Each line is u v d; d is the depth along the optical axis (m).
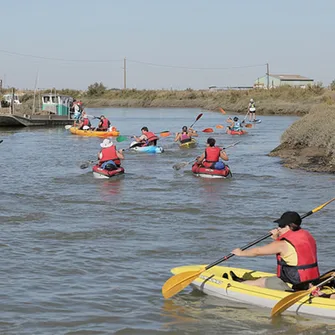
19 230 13.53
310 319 8.44
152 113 83.69
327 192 18.45
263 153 29.67
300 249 8.73
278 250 8.88
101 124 43.47
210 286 9.39
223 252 11.89
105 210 15.84
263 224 14.29
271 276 9.51
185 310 8.87
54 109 57.66
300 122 30.28
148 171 23.33
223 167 21.66
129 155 28.78
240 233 13.41
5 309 8.80
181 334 8.05
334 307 8.36
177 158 27.67
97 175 21.59
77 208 16.09
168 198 17.58
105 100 119.06
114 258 11.41
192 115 76.19
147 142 30.14
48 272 10.53
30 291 9.56
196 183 20.39
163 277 10.33
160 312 8.80
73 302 9.12
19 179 21.31
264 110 78.50
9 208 16.02
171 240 12.77
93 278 10.24
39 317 8.55
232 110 87.31
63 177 21.77
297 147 28.89
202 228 13.88
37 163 26.23
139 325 8.34
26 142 37.38
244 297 9.03
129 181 20.81
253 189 19.16
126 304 9.09
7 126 53.22
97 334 8.03
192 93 114.06
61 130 49.12
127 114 80.06
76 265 10.95
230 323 8.40
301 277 8.71
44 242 12.52
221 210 15.88
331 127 27.14
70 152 31.06
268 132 45.00
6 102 66.50
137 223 14.35
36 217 14.91
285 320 8.44
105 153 21.86
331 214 15.31
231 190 18.97
